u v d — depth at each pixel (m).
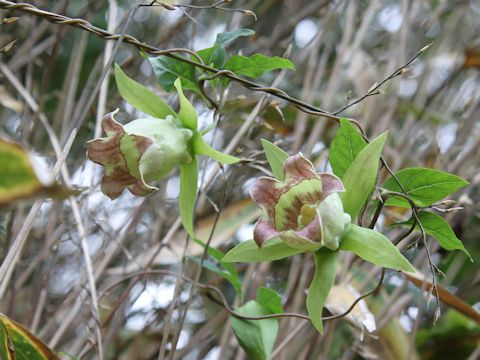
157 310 0.56
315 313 0.41
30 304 0.53
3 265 0.41
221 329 0.57
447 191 0.43
